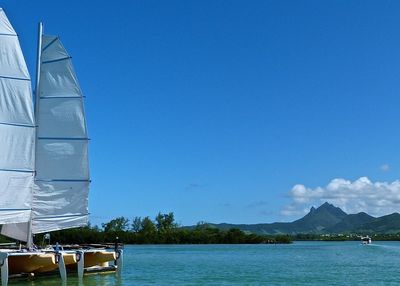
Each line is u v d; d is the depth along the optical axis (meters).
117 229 196.00
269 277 54.88
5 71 41.44
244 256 107.06
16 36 41.97
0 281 39.00
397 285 46.75
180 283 47.47
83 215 46.84
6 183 40.88
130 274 57.88
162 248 164.25
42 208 45.38
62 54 47.25
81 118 47.16
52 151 46.12
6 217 40.81
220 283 48.00
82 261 44.97
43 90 46.47
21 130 41.78
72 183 46.56
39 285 40.94
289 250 149.62
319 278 53.94
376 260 92.25
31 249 42.12
